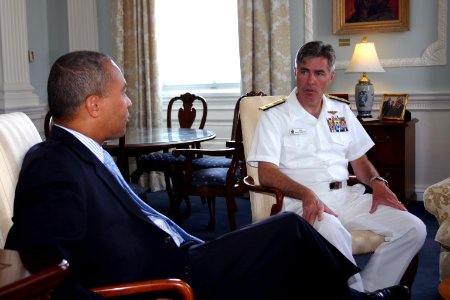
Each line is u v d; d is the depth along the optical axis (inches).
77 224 52.7
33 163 55.1
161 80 228.7
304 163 100.0
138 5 219.9
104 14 230.2
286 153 100.5
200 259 66.1
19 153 66.1
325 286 67.6
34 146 62.7
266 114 100.8
